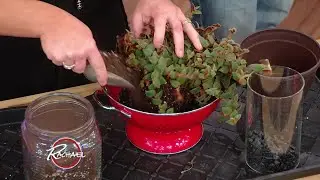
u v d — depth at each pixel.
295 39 0.80
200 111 0.69
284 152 0.71
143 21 0.78
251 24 1.07
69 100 0.66
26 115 0.63
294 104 0.69
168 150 0.74
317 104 0.82
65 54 0.66
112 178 0.70
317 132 0.77
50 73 0.98
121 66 0.70
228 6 1.04
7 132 0.77
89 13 0.96
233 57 0.68
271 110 0.69
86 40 0.67
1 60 0.95
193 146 0.75
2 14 0.69
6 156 0.73
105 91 0.72
